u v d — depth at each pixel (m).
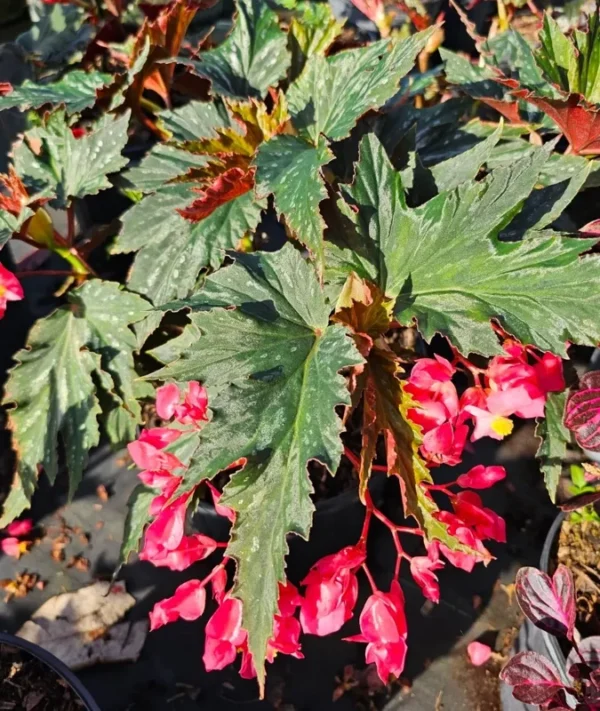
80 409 0.37
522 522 0.44
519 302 0.26
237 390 0.24
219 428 0.24
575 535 0.36
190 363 0.26
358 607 0.41
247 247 0.41
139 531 0.35
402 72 0.30
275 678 0.39
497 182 0.27
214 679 0.39
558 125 0.35
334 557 0.27
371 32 0.64
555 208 0.31
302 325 0.27
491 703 0.38
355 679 0.39
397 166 0.34
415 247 0.28
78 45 0.53
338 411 0.38
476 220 0.27
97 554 0.44
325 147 0.28
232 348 0.26
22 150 0.39
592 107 0.31
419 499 0.26
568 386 0.37
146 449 0.29
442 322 0.26
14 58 0.54
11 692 0.33
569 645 0.32
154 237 0.36
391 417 0.26
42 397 0.38
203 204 0.33
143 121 0.44
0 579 0.43
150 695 0.39
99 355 0.37
